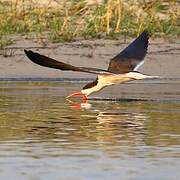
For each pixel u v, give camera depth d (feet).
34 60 40.93
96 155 36.42
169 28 80.84
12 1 86.12
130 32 79.36
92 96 57.31
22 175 32.50
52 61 41.14
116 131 42.37
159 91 60.54
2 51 73.10
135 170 33.53
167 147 38.14
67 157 35.94
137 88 62.64
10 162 34.88
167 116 47.47
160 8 87.20
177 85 64.69
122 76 46.55
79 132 41.96
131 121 45.57
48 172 33.06
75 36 77.97
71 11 83.97
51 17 83.05
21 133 41.55
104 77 49.78
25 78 66.80
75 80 66.39
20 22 80.79
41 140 39.73
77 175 32.58
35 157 35.91
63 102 53.72
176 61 72.74
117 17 81.76
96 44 76.18
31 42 76.13
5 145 38.47
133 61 47.11
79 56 73.31
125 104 53.26
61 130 42.52
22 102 53.26
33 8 84.17
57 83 64.69
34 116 47.14
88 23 80.23
